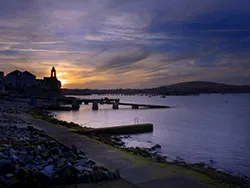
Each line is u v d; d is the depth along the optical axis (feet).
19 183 18.48
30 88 474.90
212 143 90.99
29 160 23.53
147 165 26.99
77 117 208.85
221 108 372.79
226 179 37.17
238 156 69.05
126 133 107.86
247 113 270.05
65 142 40.22
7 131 44.29
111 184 20.62
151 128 118.11
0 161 21.74
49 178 19.89
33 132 46.47
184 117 220.02
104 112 280.10
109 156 30.71
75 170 21.21
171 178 22.67
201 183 21.81
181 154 69.26
